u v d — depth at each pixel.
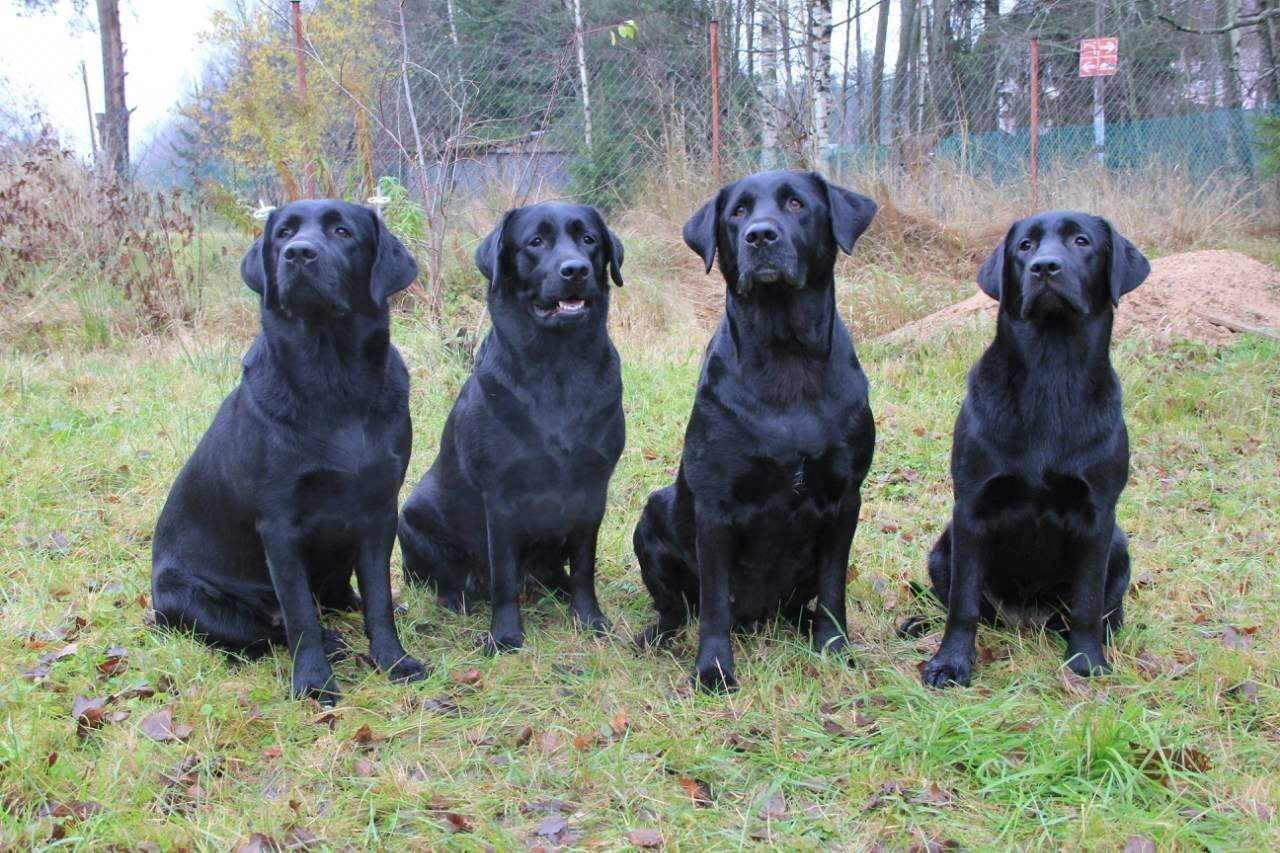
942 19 24.22
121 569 4.69
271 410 3.62
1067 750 3.05
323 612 4.51
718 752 3.21
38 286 9.70
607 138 12.27
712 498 3.74
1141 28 18.84
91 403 7.30
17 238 9.91
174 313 9.59
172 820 2.86
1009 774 3.01
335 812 2.92
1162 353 7.95
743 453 3.66
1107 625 3.99
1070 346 3.56
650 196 12.05
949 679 3.72
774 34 15.70
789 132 12.23
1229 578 4.57
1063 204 12.77
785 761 3.15
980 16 24.80
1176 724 3.29
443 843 2.78
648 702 3.61
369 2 14.73
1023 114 17.72
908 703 3.48
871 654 4.00
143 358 8.66
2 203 10.08
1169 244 12.34
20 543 4.93
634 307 9.91
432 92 11.55
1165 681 3.59
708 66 12.96
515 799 2.99
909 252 11.98
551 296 3.88
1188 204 12.91
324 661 3.74
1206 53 18.31
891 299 10.04
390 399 3.85
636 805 2.96
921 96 15.71
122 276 9.87
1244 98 17.09
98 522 5.25
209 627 3.95
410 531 4.69
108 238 10.07
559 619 4.55
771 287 3.55
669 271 11.21
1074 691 3.55
